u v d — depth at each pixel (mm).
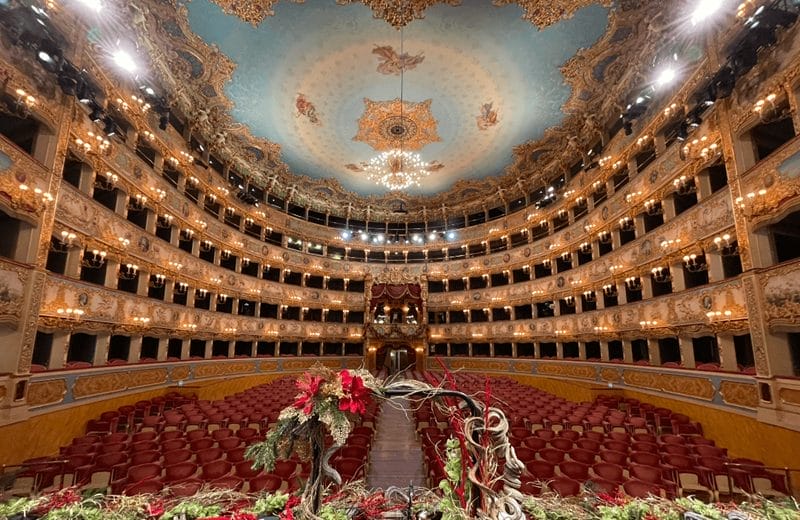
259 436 11266
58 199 13461
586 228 24734
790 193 11344
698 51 15250
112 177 16438
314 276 35906
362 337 35500
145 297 18641
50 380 12773
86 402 14328
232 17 18203
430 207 38562
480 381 25734
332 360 33906
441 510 3111
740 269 15945
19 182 11672
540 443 10719
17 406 11398
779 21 11031
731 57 12289
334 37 19719
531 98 23219
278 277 33656
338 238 37000
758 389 12172
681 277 16891
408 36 19688
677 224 16844
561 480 7199
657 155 18406
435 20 18781
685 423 14562
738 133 13352
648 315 18641
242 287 28359
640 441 10992
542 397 20219
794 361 12398
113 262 16797
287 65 21125
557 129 25922
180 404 18406
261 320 29906
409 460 11828
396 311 37844
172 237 21625
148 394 18156
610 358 23641
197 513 3205
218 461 8258
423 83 22797
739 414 12859
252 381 27609
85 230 14922
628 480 7449
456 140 28062
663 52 17156
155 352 21766
